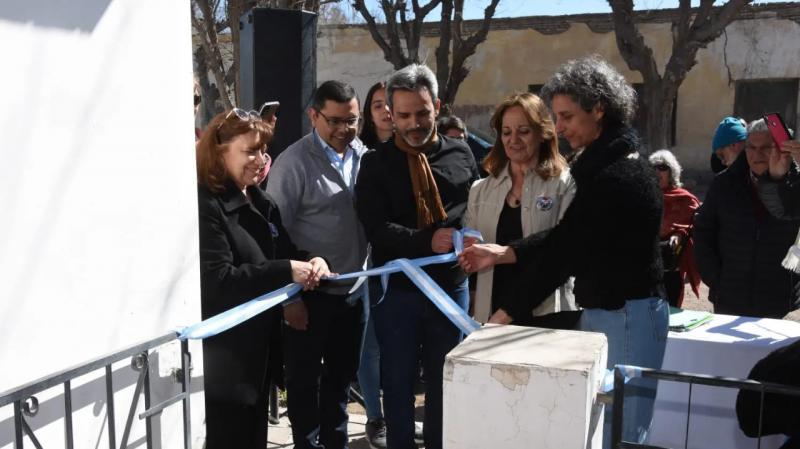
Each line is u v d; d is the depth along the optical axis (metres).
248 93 5.03
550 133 2.96
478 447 1.79
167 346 2.54
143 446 2.47
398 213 3.14
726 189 4.10
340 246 3.45
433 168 3.17
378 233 3.12
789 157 3.70
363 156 3.26
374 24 15.37
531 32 19.84
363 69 20.45
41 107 2.02
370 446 4.00
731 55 18.86
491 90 20.30
